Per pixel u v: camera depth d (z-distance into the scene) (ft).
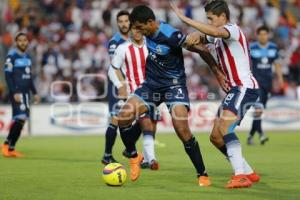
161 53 65.57
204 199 59.06
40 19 200.54
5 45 182.39
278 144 123.13
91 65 180.04
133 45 83.30
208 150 110.42
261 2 207.92
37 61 169.48
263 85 120.88
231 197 59.93
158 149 113.50
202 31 61.62
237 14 197.77
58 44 186.09
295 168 83.61
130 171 77.15
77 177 75.20
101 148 116.98
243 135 144.87
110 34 190.49
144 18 63.82
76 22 197.47
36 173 79.51
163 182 70.38
